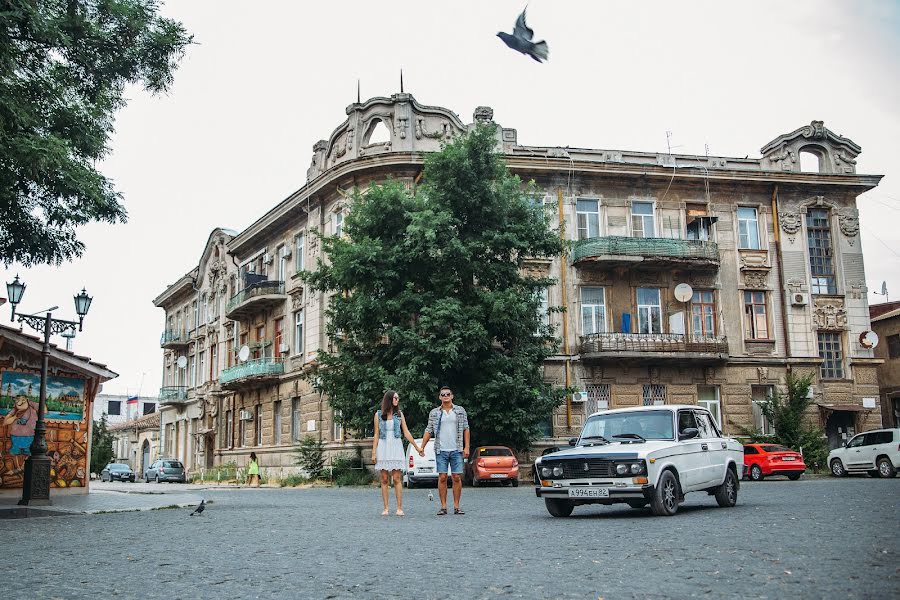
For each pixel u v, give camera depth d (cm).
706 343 3647
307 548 859
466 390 2994
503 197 3045
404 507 1575
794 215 3953
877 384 3906
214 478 4606
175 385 6162
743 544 790
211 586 631
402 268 2970
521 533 967
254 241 4769
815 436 3631
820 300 3919
